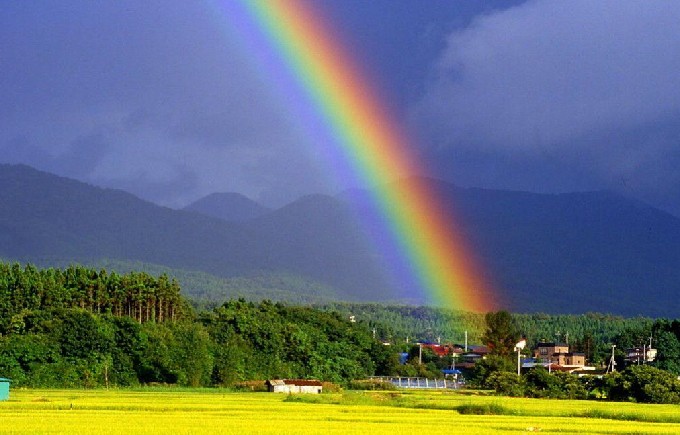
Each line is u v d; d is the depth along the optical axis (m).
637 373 123.50
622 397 124.12
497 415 87.00
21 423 63.00
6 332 144.38
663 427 73.19
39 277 165.12
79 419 67.38
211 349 149.88
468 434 62.31
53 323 137.25
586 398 131.12
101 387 132.25
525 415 88.12
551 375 140.62
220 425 64.44
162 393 117.06
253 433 58.94
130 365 138.75
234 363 149.88
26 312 143.50
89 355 135.75
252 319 172.12
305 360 171.50
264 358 163.00
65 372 131.25
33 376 129.00
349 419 74.69
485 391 146.12
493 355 188.12
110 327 140.38
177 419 69.50
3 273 161.62
